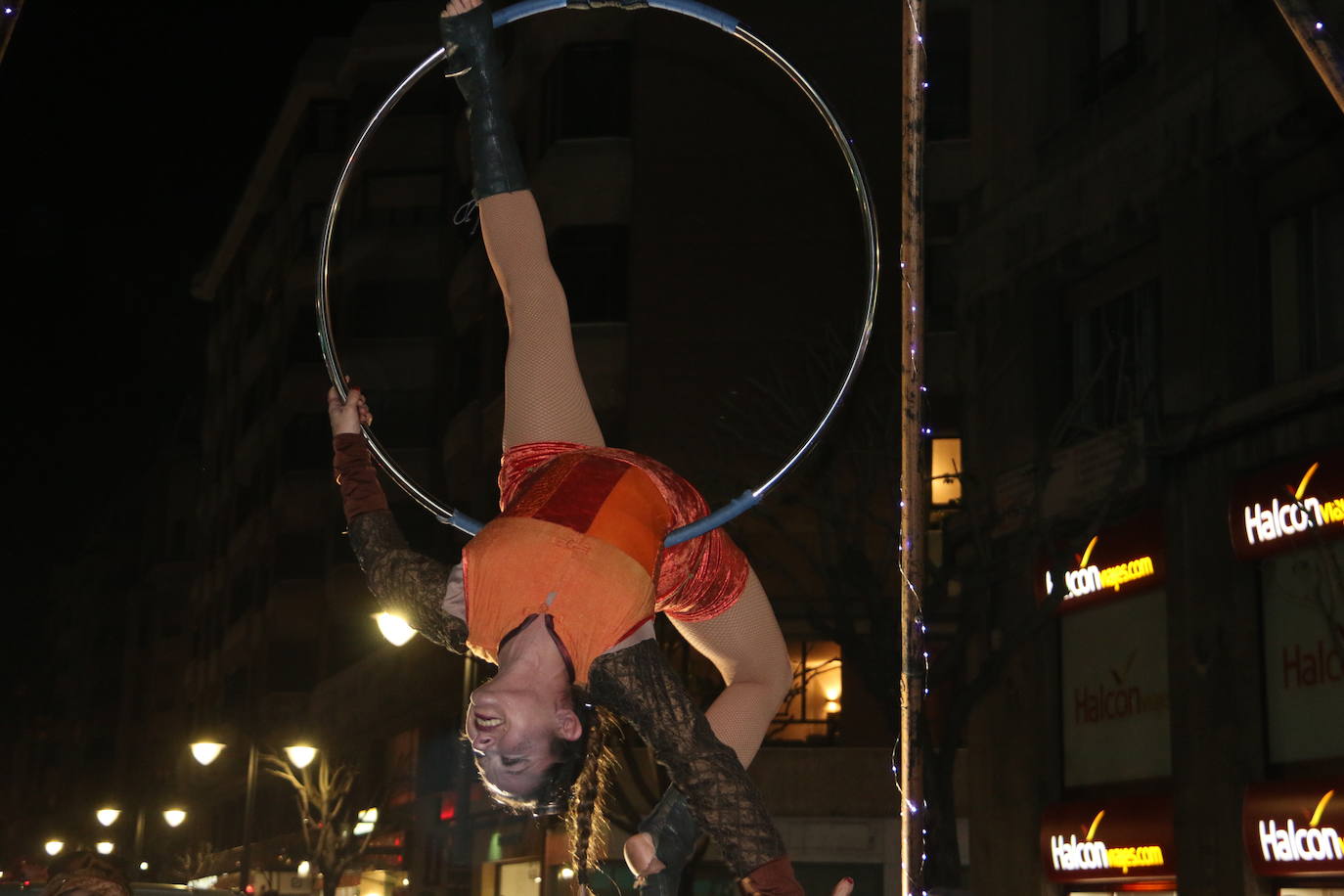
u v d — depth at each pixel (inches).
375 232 1563.7
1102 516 609.0
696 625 135.2
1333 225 581.0
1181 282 638.5
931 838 575.8
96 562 3171.8
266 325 1991.9
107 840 2571.4
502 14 159.6
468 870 1190.9
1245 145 607.8
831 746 920.3
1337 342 575.2
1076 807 680.4
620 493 122.6
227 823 2041.1
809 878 901.2
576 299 1050.1
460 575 121.3
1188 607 614.9
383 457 147.8
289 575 1736.0
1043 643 720.3
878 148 994.7
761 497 133.8
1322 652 553.0
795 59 1021.8
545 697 110.3
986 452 770.2
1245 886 573.3
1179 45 652.1
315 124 1811.0
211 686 2186.3
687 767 114.5
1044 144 750.5
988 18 813.2
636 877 116.6
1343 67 178.1
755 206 1016.9
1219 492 606.5
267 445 1908.2
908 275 159.2
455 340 1413.6
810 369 820.0
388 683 1339.8
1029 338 748.0
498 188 142.6
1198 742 602.5
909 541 156.9
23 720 3324.3
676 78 1050.7
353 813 1451.8
